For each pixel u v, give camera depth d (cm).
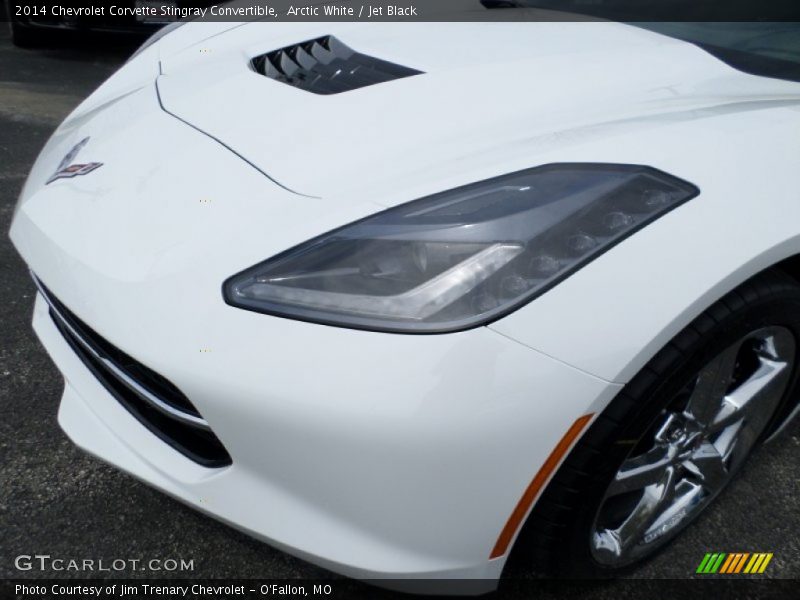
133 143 159
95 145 165
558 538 127
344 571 121
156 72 209
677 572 154
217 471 128
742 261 120
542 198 122
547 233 117
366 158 140
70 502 166
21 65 545
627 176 126
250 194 133
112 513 164
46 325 167
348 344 109
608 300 113
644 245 117
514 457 112
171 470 133
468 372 108
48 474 174
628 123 145
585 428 114
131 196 140
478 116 154
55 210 146
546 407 110
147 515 164
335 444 110
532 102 161
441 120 152
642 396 119
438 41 197
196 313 115
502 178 128
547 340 110
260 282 116
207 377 112
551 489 121
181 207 133
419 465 109
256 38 220
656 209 121
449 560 120
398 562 119
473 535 118
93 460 178
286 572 152
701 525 166
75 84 508
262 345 111
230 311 114
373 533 117
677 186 125
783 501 173
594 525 131
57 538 157
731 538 163
